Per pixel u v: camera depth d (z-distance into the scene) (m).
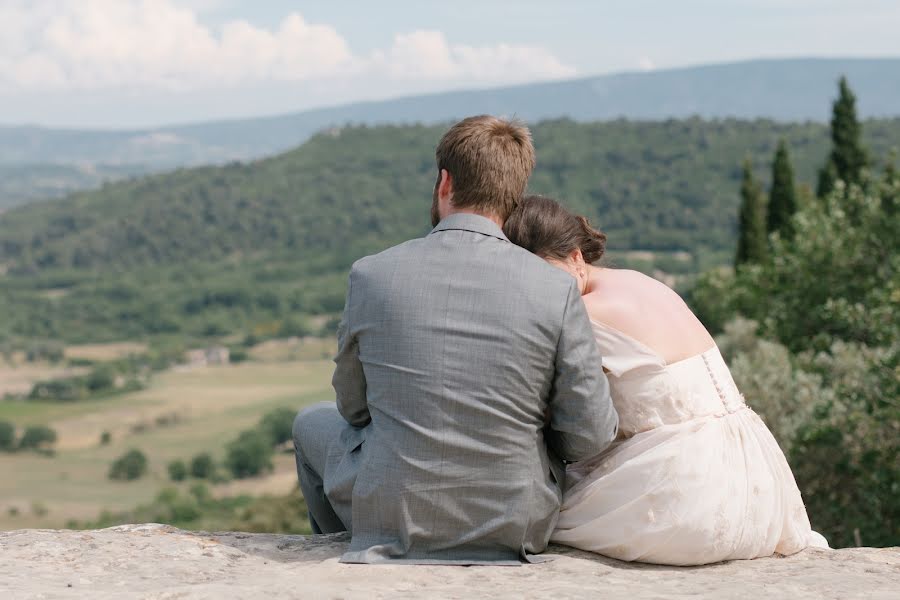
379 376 2.34
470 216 2.44
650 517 2.44
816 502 11.45
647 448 2.52
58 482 115.19
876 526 10.36
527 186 2.79
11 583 2.03
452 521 2.31
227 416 142.75
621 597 1.96
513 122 2.54
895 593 2.00
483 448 2.28
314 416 2.82
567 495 2.58
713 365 2.64
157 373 181.75
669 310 2.65
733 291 22.78
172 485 112.56
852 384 11.02
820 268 16.75
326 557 2.44
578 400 2.35
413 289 2.34
